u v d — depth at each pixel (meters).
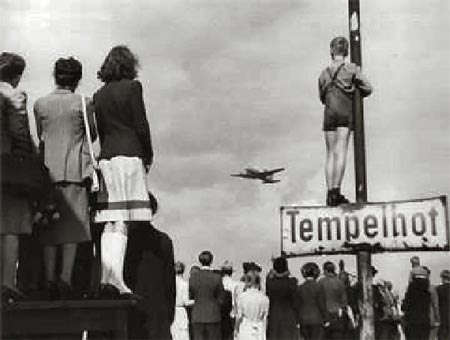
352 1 6.12
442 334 12.39
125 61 6.79
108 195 6.59
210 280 12.41
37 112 6.66
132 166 6.60
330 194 7.52
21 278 6.68
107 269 6.44
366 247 5.62
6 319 6.00
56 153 6.56
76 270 6.92
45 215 6.46
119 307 6.15
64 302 6.07
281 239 5.69
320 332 12.11
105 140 6.70
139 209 6.58
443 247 5.45
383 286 13.27
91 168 6.63
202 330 12.35
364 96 6.05
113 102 6.65
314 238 5.67
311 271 12.27
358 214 5.65
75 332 6.09
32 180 6.19
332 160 7.46
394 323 13.59
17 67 6.51
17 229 6.19
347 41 7.75
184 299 12.59
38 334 6.05
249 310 12.30
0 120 6.26
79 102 6.68
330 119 7.61
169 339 6.77
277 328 12.21
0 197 6.10
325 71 7.62
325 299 12.17
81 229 6.50
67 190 6.52
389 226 5.60
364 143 5.95
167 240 6.95
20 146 6.37
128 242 6.80
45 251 6.50
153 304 6.72
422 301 12.46
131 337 6.60
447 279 12.59
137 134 6.67
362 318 5.59
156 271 6.78
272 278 12.37
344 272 12.49
